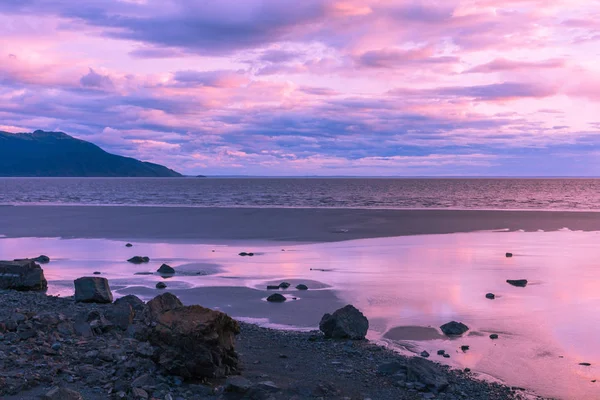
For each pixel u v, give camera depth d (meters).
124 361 10.83
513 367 12.38
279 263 27.52
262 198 103.75
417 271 25.12
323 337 14.57
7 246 34.88
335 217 55.16
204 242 36.31
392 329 15.58
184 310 11.00
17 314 13.70
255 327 15.55
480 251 31.75
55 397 8.39
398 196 111.06
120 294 20.42
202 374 10.37
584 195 116.06
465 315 17.16
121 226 46.75
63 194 124.12
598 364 12.59
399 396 10.24
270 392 9.84
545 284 22.08
